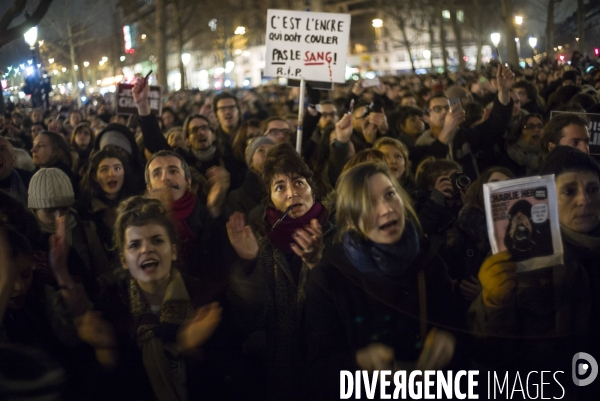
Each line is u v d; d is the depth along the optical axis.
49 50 52.16
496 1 47.22
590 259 2.74
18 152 5.94
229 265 3.14
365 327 2.57
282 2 73.31
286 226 3.10
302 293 2.94
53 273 2.91
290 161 3.24
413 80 22.06
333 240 2.85
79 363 2.78
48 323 2.86
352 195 2.55
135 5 28.16
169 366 2.68
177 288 2.75
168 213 2.87
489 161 5.51
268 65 5.96
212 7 46.78
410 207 2.74
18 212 3.21
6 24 7.86
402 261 2.53
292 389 2.89
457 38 38.41
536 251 2.63
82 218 4.45
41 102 21.94
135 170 5.76
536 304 2.70
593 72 14.48
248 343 2.98
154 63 59.53
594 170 2.77
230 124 7.49
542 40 67.94
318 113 6.85
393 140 4.71
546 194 2.62
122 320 2.77
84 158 8.13
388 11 53.81
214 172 3.84
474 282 3.15
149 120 5.51
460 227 3.26
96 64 82.88
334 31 5.91
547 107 7.70
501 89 5.25
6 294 2.69
